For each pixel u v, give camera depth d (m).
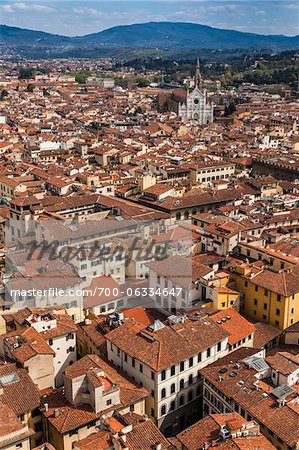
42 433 105.56
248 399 104.19
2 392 104.38
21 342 117.00
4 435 93.00
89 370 107.81
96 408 102.25
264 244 173.50
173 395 114.88
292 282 142.50
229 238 163.25
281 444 95.06
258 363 113.50
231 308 137.25
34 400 104.62
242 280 149.88
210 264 157.75
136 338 118.94
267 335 135.38
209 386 114.00
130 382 113.19
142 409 109.12
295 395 103.38
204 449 90.12
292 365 110.06
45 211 194.00
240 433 92.00
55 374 122.88
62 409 103.00
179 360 112.69
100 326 131.75
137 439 93.94
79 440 97.19
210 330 122.75
